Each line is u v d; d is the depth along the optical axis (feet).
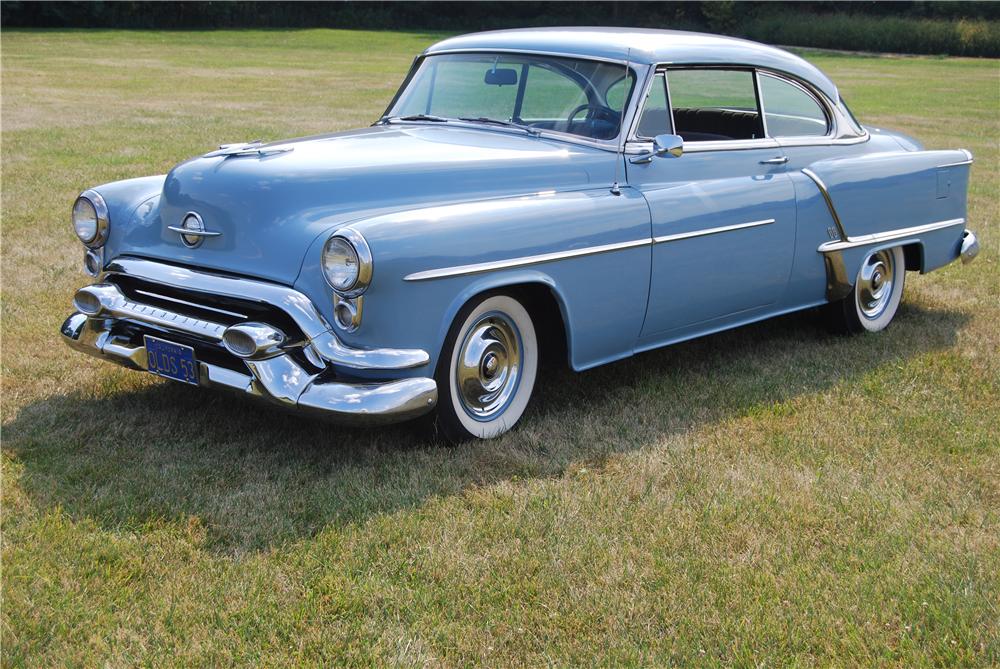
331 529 11.14
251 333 11.60
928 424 14.92
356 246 11.41
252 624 9.41
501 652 9.16
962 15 164.04
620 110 15.14
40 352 16.58
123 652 8.92
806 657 9.27
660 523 11.55
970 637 9.55
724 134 17.06
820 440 14.23
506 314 13.62
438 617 9.61
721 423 14.76
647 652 9.20
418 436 13.32
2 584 9.92
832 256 17.94
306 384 11.71
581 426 14.35
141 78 75.66
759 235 16.51
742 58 16.89
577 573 10.45
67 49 104.83
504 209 13.03
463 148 14.28
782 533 11.47
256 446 13.32
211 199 12.75
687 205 15.29
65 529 10.96
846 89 85.61
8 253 22.75
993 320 20.65
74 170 32.89
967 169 20.98
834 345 18.86
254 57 106.11
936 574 10.66
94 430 13.62
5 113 49.26
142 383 15.46
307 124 48.83
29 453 12.85
